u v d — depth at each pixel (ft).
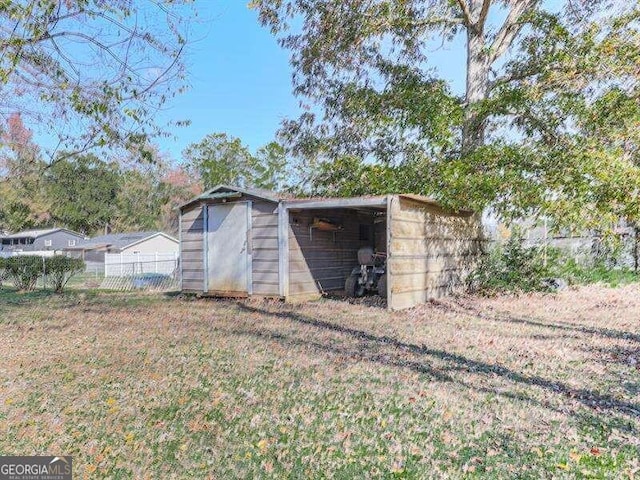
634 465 7.93
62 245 125.39
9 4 14.06
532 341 17.40
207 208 33.45
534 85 32.32
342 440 8.99
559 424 9.70
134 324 21.95
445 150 34.04
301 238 31.01
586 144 28.19
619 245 32.96
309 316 23.71
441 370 13.55
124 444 9.09
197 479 7.74
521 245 33.68
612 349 16.06
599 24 29.37
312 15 38.24
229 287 32.17
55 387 12.57
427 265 28.86
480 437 9.08
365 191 35.76
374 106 40.01
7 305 30.22
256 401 11.10
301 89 43.96
